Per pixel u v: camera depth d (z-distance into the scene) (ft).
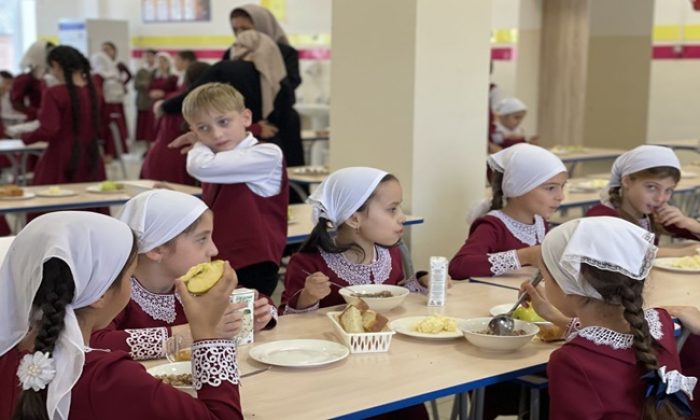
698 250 10.60
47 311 4.74
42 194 15.72
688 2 27.22
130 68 43.52
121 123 37.06
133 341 6.53
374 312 7.17
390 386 6.09
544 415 8.39
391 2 13.12
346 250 8.68
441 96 13.30
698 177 18.58
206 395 5.25
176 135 17.51
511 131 24.53
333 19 13.98
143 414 4.88
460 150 13.67
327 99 34.55
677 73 27.78
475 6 13.47
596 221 6.24
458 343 7.18
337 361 6.58
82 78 19.53
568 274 6.16
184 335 6.61
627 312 5.91
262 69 16.70
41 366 4.69
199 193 14.88
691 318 7.20
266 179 10.34
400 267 9.33
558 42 32.09
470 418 7.68
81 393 4.82
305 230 12.52
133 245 5.18
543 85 32.60
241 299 6.96
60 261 4.80
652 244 6.11
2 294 4.96
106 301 5.06
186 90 17.43
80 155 19.47
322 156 33.58
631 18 29.17
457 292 8.95
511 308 7.94
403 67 13.07
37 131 19.01
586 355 5.97
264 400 5.78
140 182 16.43
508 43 31.30
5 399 4.95
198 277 5.69
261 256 10.14
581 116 31.86
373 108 13.56
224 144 10.24
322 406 5.67
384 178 8.53
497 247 10.12
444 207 13.58
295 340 7.02
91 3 45.44
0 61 47.26
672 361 6.27
